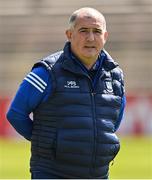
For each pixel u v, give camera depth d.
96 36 13.32
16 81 77.06
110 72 13.93
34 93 13.33
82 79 13.48
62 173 13.38
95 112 13.46
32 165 13.71
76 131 13.23
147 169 38.97
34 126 13.65
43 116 13.41
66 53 13.49
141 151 49.91
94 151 13.39
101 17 13.41
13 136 60.72
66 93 13.30
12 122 13.72
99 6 83.75
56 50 80.19
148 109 61.59
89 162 13.39
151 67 77.75
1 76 77.12
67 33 13.74
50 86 13.32
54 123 13.28
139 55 78.88
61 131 13.22
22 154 48.50
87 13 13.32
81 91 13.39
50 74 13.32
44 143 13.34
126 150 50.78
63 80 13.34
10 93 76.00
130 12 82.69
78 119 13.26
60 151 13.20
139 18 82.19
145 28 81.38
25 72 77.75
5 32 81.38
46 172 13.41
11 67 78.19
